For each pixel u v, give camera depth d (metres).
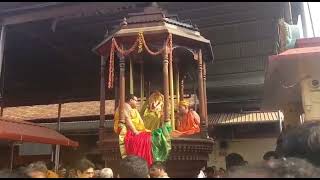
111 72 9.38
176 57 10.54
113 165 9.07
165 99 8.98
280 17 12.16
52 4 10.73
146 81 11.32
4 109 23.61
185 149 8.85
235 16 12.52
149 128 9.68
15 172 5.37
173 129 9.48
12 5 11.01
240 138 20.08
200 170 9.23
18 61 17.19
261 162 4.20
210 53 10.56
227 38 14.54
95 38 14.45
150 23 9.41
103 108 10.04
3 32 11.67
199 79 9.91
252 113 19.48
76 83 19.56
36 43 14.91
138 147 8.55
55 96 20.62
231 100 18.88
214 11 12.01
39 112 22.39
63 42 14.87
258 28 13.70
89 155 20.81
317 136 6.37
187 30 9.80
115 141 9.03
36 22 11.94
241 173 3.96
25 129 12.97
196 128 9.73
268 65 8.33
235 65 17.05
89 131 20.88
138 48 9.23
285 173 3.88
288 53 7.81
